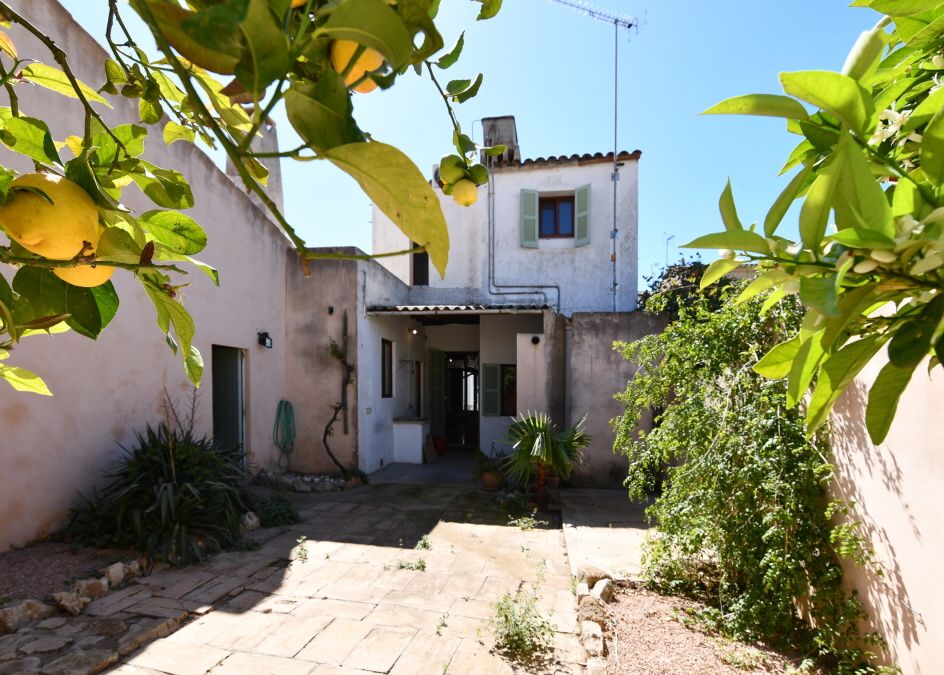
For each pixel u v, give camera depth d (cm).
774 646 294
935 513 207
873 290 58
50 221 55
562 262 1034
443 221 48
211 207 627
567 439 677
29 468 406
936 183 58
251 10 36
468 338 1218
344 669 279
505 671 279
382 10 43
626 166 1021
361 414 801
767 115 69
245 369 701
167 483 436
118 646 291
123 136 88
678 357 407
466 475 841
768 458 305
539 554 470
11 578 352
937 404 205
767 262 67
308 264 50
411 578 408
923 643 215
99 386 468
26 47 405
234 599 364
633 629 318
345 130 46
